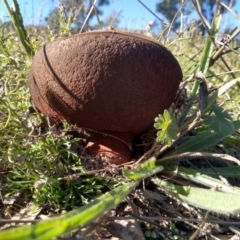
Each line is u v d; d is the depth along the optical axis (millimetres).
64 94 153
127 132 166
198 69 202
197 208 158
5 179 159
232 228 149
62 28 215
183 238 146
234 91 277
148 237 145
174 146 176
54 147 155
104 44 150
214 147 199
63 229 93
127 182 151
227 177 185
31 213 147
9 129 170
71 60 149
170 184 156
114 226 141
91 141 166
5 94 179
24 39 206
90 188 152
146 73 152
